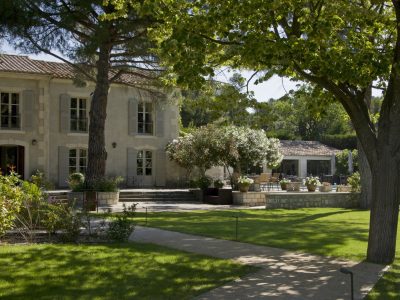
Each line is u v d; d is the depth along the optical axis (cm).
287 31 836
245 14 777
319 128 5362
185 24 772
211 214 1616
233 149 2472
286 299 564
